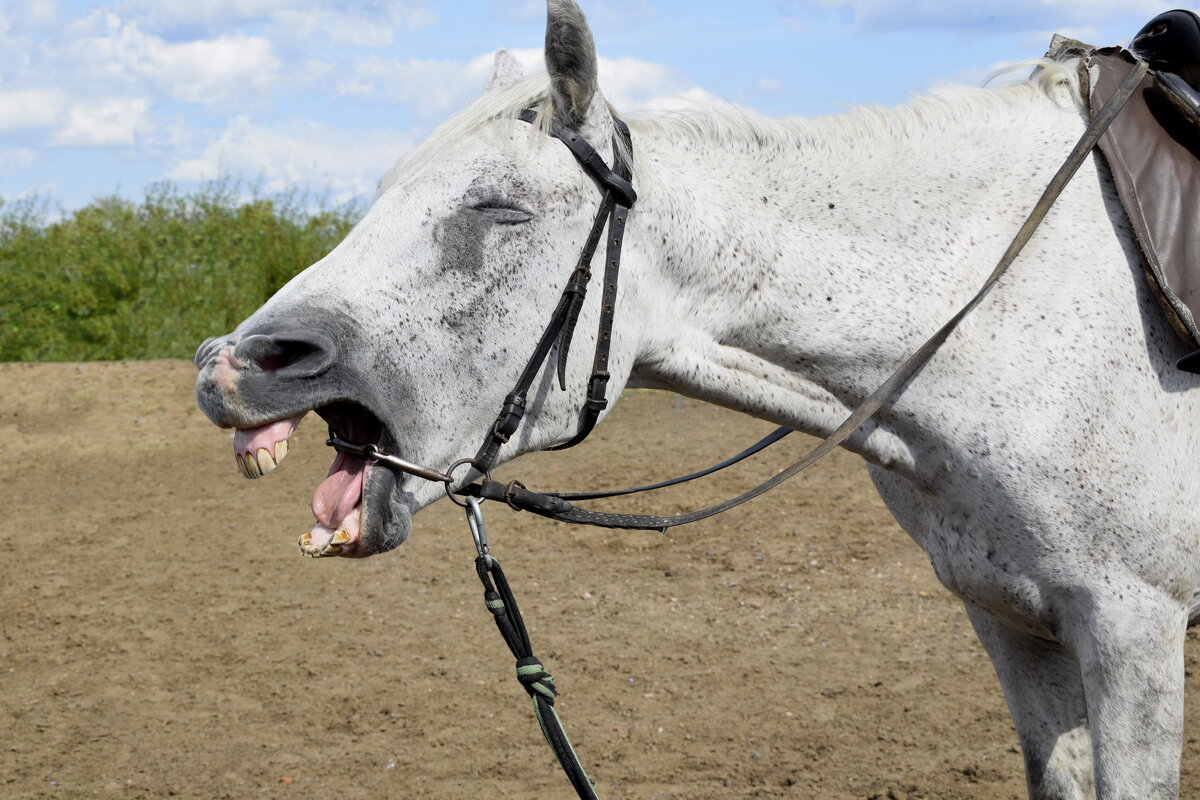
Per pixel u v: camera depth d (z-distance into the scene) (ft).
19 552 20.90
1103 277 7.36
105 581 19.34
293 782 12.53
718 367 7.55
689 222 7.29
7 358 36.01
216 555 20.59
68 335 37.11
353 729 13.80
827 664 15.30
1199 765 11.90
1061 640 7.64
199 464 26.66
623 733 13.44
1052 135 7.82
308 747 13.38
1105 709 7.28
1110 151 7.43
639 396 32.22
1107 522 7.23
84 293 37.58
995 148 7.79
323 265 6.68
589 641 16.38
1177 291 7.15
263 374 6.25
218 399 6.22
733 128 7.72
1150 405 7.39
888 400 7.48
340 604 18.17
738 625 16.85
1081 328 7.27
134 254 38.96
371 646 16.46
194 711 14.46
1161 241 7.23
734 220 7.42
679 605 17.76
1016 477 7.25
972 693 14.15
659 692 14.58
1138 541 7.28
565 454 26.50
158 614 17.83
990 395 7.30
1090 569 7.29
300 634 16.97
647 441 27.45
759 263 7.43
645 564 19.71
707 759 12.69
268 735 13.73
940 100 7.99
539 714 6.98
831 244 7.52
